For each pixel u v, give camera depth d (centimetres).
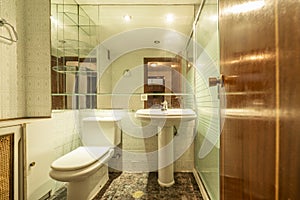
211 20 173
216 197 160
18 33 171
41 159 171
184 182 226
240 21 82
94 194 196
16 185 141
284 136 52
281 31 53
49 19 183
